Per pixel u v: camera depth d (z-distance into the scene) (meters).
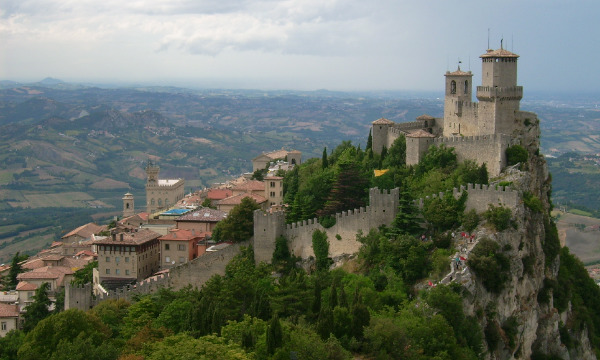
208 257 170.88
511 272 142.38
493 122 178.12
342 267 156.00
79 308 169.50
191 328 127.31
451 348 118.69
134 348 118.62
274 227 167.38
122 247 181.12
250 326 117.75
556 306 165.00
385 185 170.00
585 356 173.75
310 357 106.06
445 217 147.75
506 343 139.25
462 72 193.75
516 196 146.38
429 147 179.25
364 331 116.38
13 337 160.88
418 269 142.25
